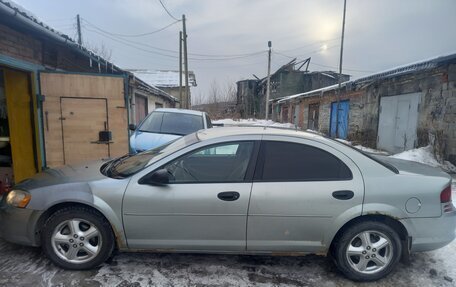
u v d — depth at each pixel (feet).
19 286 7.84
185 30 62.13
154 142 18.31
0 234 9.13
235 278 8.53
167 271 8.75
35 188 8.67
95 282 8.12
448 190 8.52
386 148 33.32
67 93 17.66
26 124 16.89
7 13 11.40
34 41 16.34
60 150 17.87
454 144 23.98
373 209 8.12
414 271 9.04
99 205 8.23
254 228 8.27
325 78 101.35
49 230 8.45
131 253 9.68
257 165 8.48
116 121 18.79
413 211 8.25
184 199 8.16
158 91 42.70
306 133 9.30
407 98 29.68
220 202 8.16
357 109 40.04
